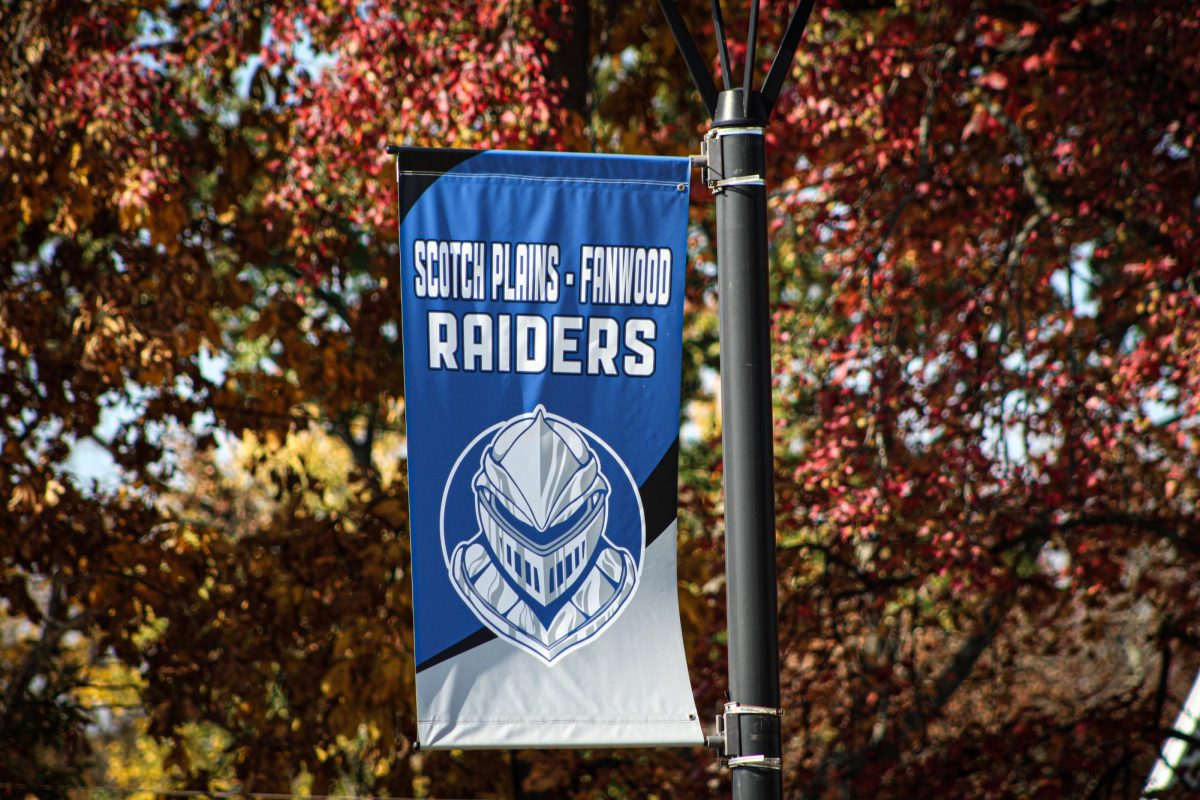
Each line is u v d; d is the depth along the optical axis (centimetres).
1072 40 3356
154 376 3756
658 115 4819
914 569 3781
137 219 3606
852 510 3148
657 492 1639
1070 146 3284
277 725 4191
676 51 4222
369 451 5619
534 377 1648
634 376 1661
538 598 1606
